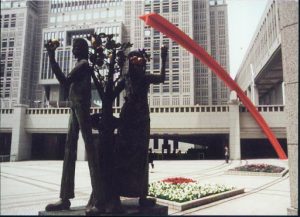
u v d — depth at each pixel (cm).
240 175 1877
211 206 909
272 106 3678
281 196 1077
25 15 8294
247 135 3703
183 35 3139
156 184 1252
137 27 7319
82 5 8969
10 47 8306
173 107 3725
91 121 604
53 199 980
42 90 8725
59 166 2727
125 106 629
